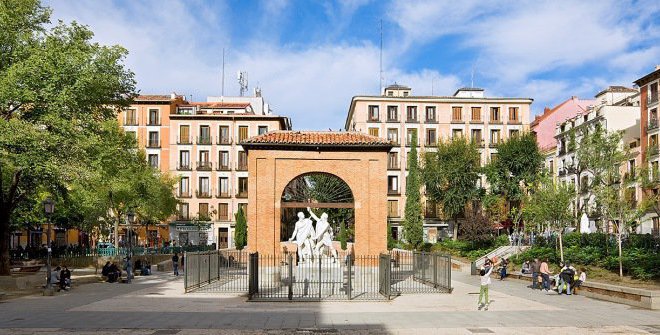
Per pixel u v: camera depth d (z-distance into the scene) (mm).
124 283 32469
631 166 56156
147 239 69188
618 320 17609
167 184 60906
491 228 55469
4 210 30875
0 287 27422
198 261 27812
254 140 28500
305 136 29797
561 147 69750
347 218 62344
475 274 40312
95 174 29594
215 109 82500
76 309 20188
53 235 69312
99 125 32188
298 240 27000
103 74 30766
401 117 80688
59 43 30438
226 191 77438
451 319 17688
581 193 48969
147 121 77938
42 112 29281
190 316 18266
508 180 63531
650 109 54312
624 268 29375
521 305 21484
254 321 17219
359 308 20266
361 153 28828
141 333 15141
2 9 29062
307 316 18234
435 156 68250
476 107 81562
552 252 37969
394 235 79062
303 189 32531
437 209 79062
